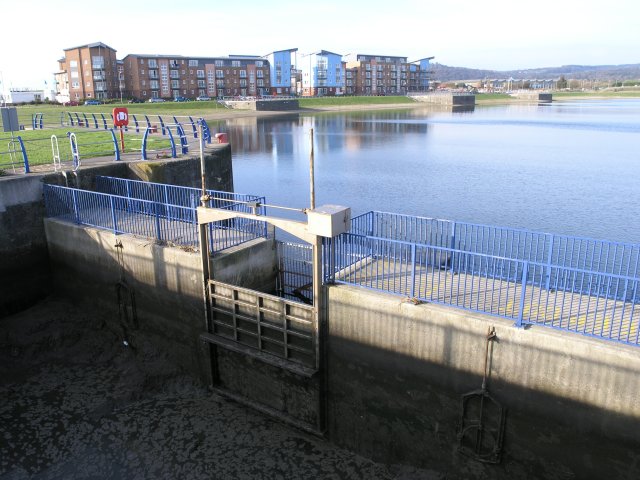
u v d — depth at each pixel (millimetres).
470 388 10859
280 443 13141
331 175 47875
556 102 192000
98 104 103500
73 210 18734
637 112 130250
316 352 12750
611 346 9320
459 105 164750
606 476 9734
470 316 10625
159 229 16125
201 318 15117
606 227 31172
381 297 11727
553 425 10070
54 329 17641
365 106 150000
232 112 110625
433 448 11719
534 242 26188
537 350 9922
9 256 18609
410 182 44688
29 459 12578
